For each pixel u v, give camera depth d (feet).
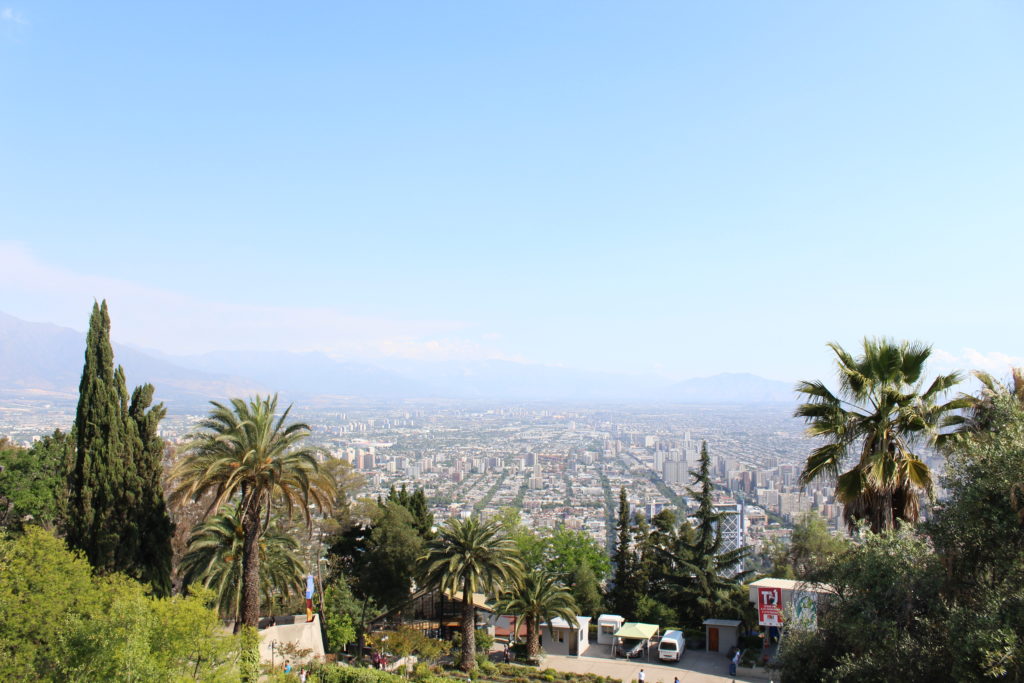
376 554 153.28
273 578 119.55
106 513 97.71
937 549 47.93
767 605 125.70
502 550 131.75
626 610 168.96
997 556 44.52
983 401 56.95
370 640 130.41
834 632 55.11
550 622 142.61
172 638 65.87
